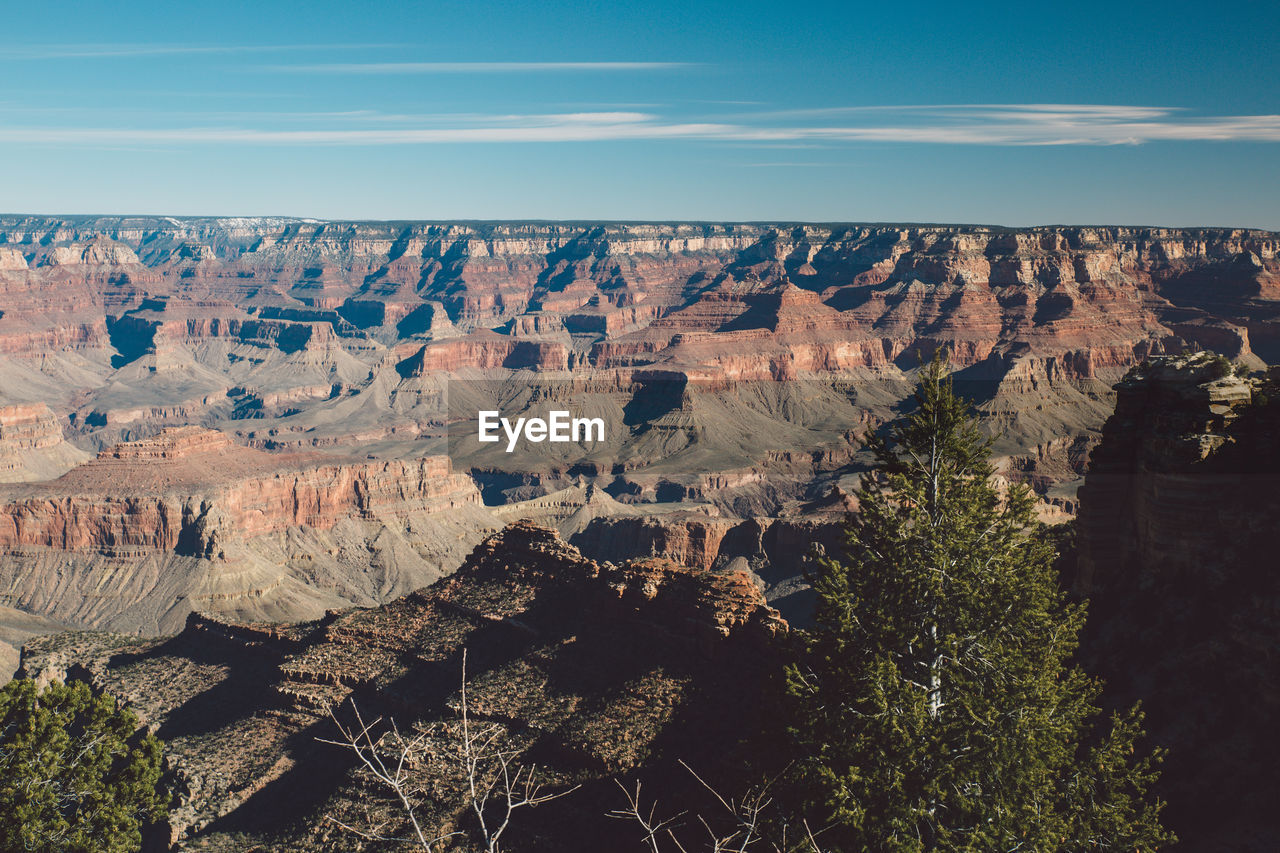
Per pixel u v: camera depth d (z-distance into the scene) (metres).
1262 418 69.69
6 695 71.69
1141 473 73.38
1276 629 61.06
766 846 54.81
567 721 85.69
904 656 55.53
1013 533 56.00
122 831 68.56
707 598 89.88
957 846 49.50
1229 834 56.09
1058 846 51.53
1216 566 67.25
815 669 58.53
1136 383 74.56
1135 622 70.00
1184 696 63.47
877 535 57.00
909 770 51.72
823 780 51.47
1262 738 59.09
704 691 83.94
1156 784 60.00
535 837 75.25
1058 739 53.12
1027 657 54.34
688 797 72.94
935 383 56.72
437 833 77.62
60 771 69.00
